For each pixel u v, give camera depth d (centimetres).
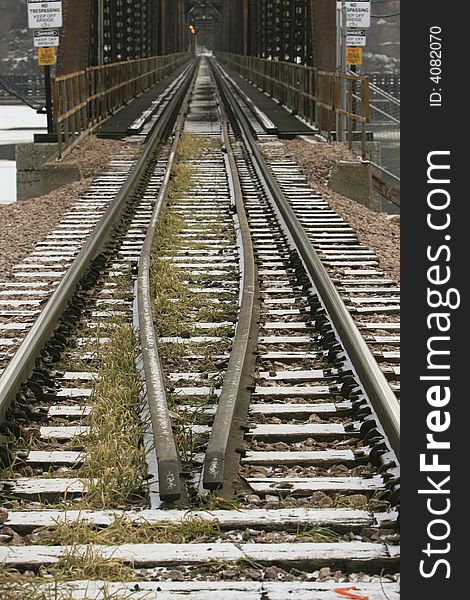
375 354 758
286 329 847
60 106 1989
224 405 607
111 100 2994
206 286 1005
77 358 765
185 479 538
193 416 635
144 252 1080
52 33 2239
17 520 493
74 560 446
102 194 1642
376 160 2478
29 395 668
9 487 536
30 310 916
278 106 3472
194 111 3566
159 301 899
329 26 2588
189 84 5709
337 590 420
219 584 426
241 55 7506
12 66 15925
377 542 470
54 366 747
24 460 572
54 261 1132
